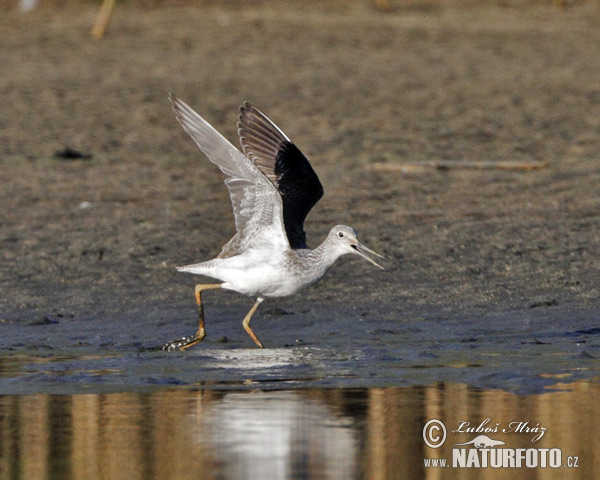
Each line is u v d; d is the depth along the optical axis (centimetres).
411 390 972
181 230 1744
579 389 964
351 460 781
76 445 816
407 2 4419
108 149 2400
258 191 1132
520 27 3922
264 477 743
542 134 2462
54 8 4194
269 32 3825
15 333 1280
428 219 1783
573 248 1584
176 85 3030
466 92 2938
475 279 1469
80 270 1551
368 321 1308
